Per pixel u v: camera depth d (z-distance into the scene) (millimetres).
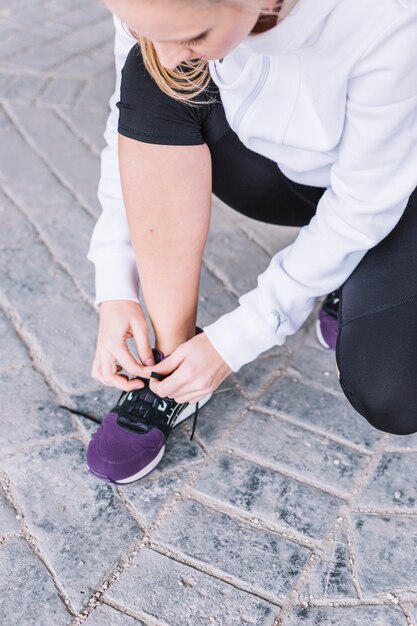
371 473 1468
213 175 1420
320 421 1570
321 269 1194
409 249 1234
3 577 1275
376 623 1221
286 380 1659
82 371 1664
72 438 1520
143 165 1230
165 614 1229
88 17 3211
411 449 1514
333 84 1010
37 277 1899
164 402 1396
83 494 1414
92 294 1862
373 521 1380
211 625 1215
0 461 1468
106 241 1383
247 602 1249
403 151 1059
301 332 1788
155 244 1272
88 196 2193
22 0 3312
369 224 1138
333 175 1149
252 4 816
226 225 2104
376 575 1291
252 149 1266
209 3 791
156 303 1321
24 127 2469
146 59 1131
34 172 2273
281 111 1124
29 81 2715
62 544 1328
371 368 1226
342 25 939
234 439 1527
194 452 1499
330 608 1243
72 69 2811
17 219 2084
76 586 1267
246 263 1968
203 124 1266
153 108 1199
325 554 1326
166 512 1389
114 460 1377
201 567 1300
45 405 1584
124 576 1283
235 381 1650
